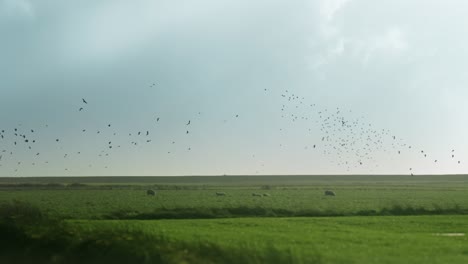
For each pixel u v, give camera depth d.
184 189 141.62
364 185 173.12
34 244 21.91
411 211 54.41
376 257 21.30
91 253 20.08
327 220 44.19
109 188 147.25
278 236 30.28
